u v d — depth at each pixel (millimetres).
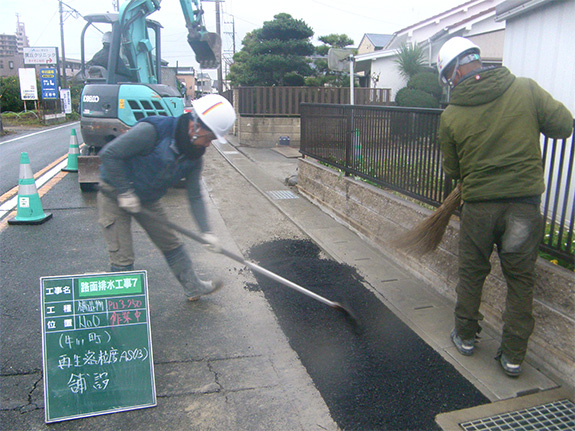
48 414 2373
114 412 2469
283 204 6863
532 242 2557
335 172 6156
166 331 3324
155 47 9742
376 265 4547
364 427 2398
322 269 4445
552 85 4527
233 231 5641
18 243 5020
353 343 3178
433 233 3232
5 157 11484
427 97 12328
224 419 2455
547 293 2812
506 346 2732
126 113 7352
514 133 2521
